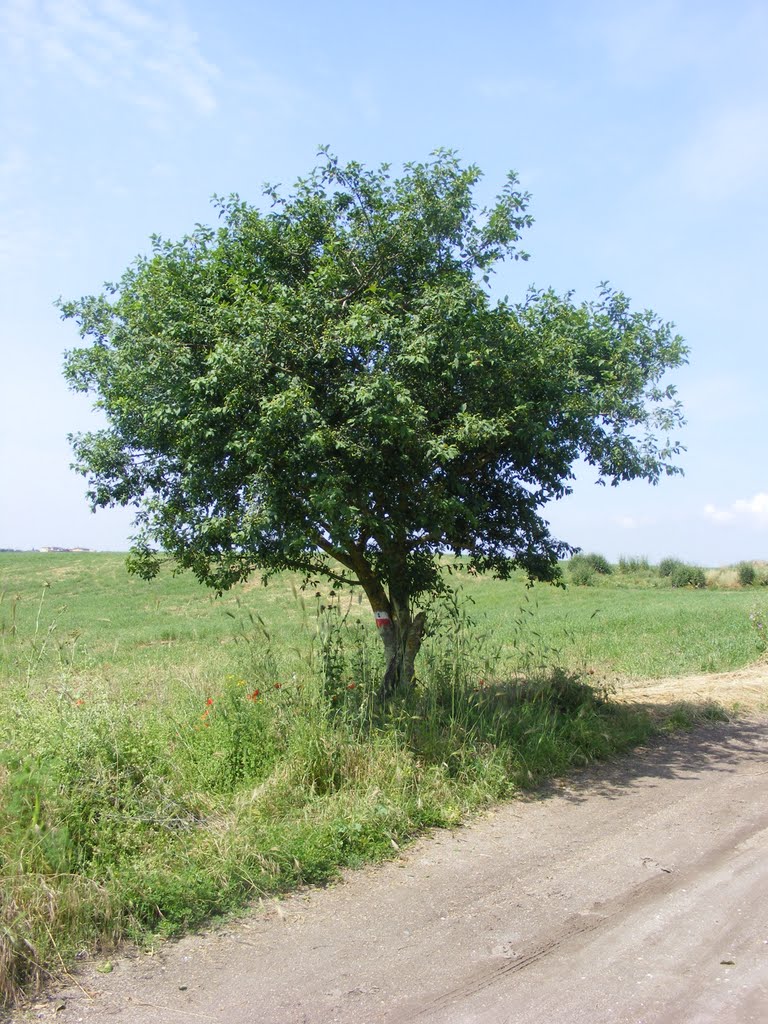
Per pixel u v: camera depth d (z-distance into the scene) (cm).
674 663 1591
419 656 1121
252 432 729
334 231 856
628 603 3044
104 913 467
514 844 629
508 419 789
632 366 927
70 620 2580
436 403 813
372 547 973
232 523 757
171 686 980
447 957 441
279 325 740
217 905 506
